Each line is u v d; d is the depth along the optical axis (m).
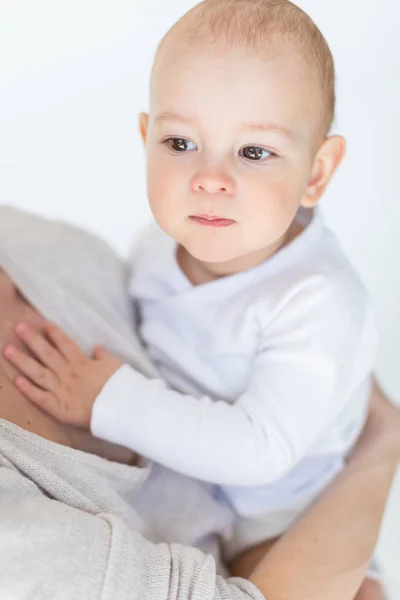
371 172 1.91
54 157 1.96
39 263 1.07
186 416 0.97
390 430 1.14
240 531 1.09
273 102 0.93
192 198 0.95
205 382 1.06
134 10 1.92
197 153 0.95
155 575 0.72
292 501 1.08
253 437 0.96
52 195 1.95
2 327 0.95
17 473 0.75
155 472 0.99
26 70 1.93
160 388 0.98
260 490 1.07
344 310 1.01
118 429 0.95
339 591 0.89
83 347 1.01
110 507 0.83
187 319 1.07
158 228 1.18
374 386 1.23
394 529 1.73
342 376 1.00
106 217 1.95
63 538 0.68
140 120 1.13
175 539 0.94
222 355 1.05
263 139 0.94
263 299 1.01
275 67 0.92
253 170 0.95
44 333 0.98
